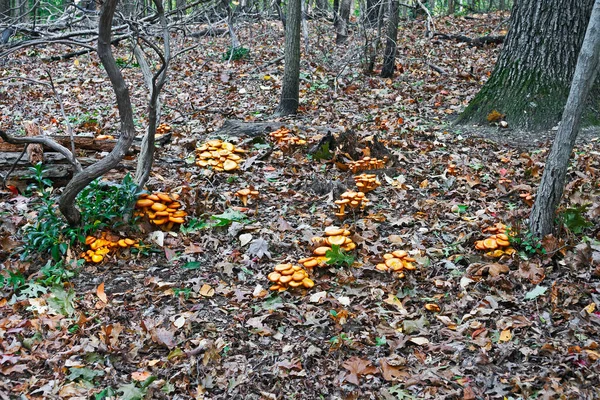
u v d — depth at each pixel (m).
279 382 3.71
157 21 8.70
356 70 13.24
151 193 6.22
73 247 5.21
